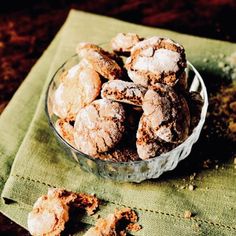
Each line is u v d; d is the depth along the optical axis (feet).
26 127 1.49
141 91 1.23
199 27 1.84
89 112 1.25
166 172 1.35
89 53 1.30
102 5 1.96
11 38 1.83
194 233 1.23
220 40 1.77
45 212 1.25
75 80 1.34
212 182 1.33
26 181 1.34
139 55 1.30
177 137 1.22
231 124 1.46
